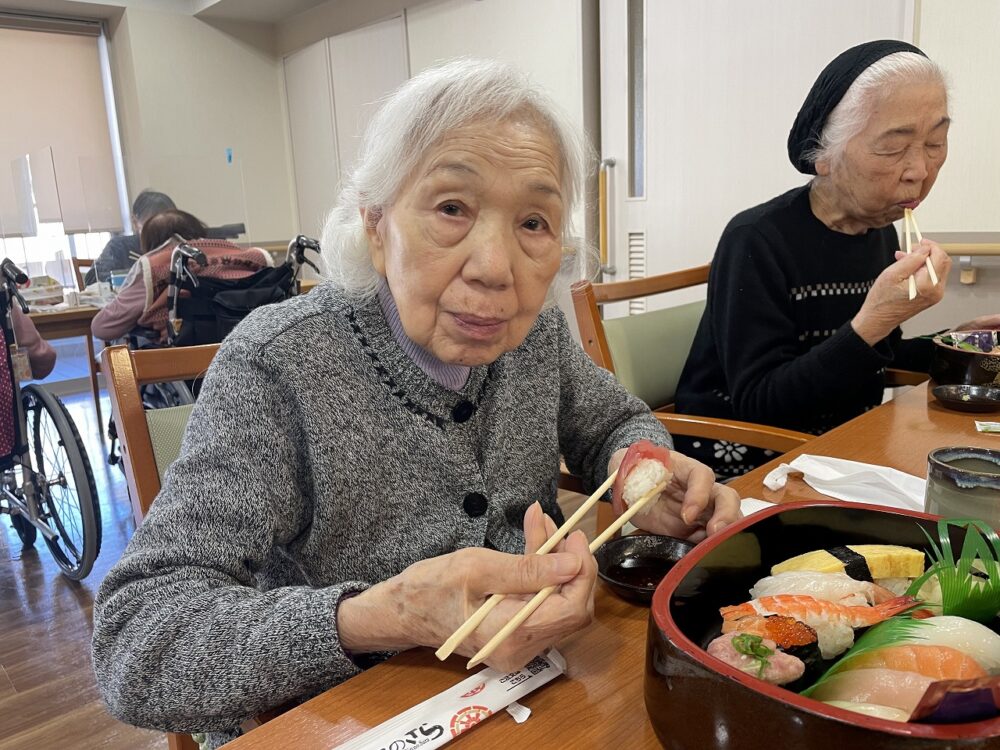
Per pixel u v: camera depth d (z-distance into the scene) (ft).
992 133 7.18
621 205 10.70
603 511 4.71
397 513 2.53
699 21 9.29
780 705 1.19
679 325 5.82
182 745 3.20
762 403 4.51
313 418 2.36
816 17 8.25
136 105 16.02
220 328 8.21
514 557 1.81
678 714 1.36
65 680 5.76
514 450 2.83
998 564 1.56
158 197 12.62
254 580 2.36
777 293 4.71
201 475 2.21
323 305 2.55
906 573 1.77
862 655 1.44
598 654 1.90
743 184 9.30
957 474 2.17
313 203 17.70
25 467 7.70
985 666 1.40
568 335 3.42
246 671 1.87
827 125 4.54
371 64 14.70
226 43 16.80
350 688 1.77
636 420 3.47
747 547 1.81
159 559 2.07
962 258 7.56
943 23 7.30
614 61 10.30
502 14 11.54
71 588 7.37
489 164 1.94
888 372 5.33
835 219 4.86
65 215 16.47
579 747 1.56
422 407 2.54
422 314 2.13
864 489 2.83
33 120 15.97
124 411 2.85
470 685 1.76
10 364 7.32
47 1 14.93
